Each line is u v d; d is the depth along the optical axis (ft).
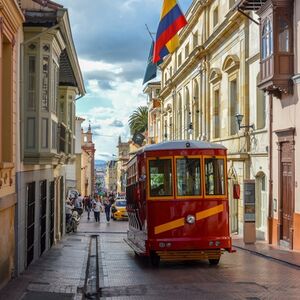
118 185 364.58
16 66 45.34
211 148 51.57
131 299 35.14
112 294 37.40
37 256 57.21
